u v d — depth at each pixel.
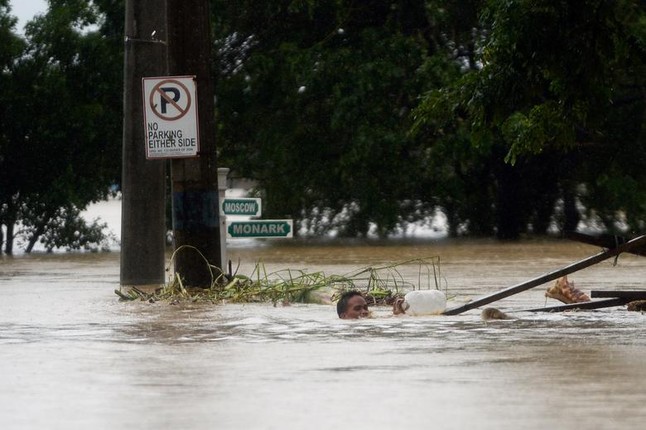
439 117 34.69
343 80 92.81
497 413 14.93
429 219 102.75
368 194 94.69
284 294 34.00
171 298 34.53
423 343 22.33
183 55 37.38
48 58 99.44
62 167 101.06
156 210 41.25
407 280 41.47
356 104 91.69
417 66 92.31
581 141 92.88
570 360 19.70
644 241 27.52
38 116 98.94
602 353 20.59
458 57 97.38
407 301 28.70
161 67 41.25
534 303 31.98
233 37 102.88
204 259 36.75
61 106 98.69
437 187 94.81
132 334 24.59
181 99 37.22
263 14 100.88
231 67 103.19
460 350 21.19
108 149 101.69
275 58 97.38
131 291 35.72
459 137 87.69
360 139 90.06
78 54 100.25
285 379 17.91
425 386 17.08
